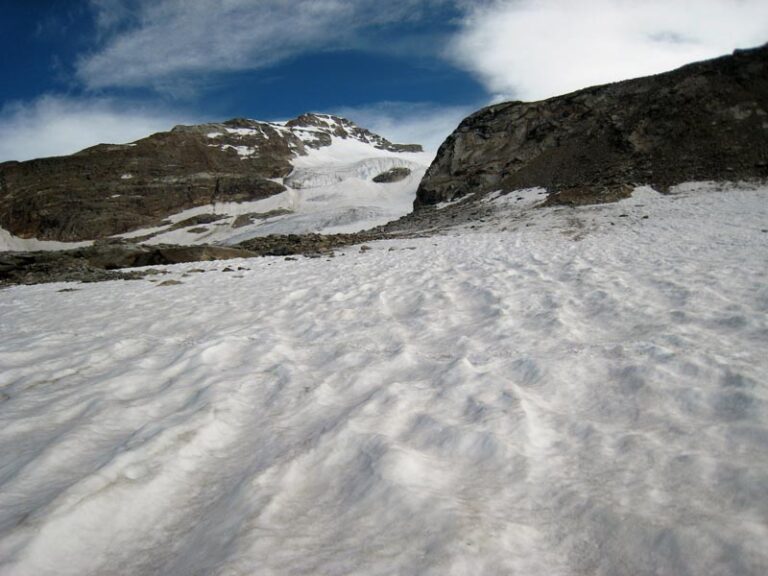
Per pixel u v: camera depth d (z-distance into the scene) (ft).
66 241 327.26
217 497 9.34
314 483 9.45
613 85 142.82
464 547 6.91
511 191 119.96
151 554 7.79
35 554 7.30
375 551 7.14
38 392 15.78
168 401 14.43
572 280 29.17
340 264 48.21
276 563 6.92
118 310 30.99
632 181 96.68
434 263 43.06
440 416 12.23
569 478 9.04
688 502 7.84
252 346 20.02
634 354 15.21
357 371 16.16
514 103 162.40
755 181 82.48
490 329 20.65
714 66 120.57
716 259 31.99
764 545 6.55
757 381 11.91
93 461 10.73
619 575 6.61
